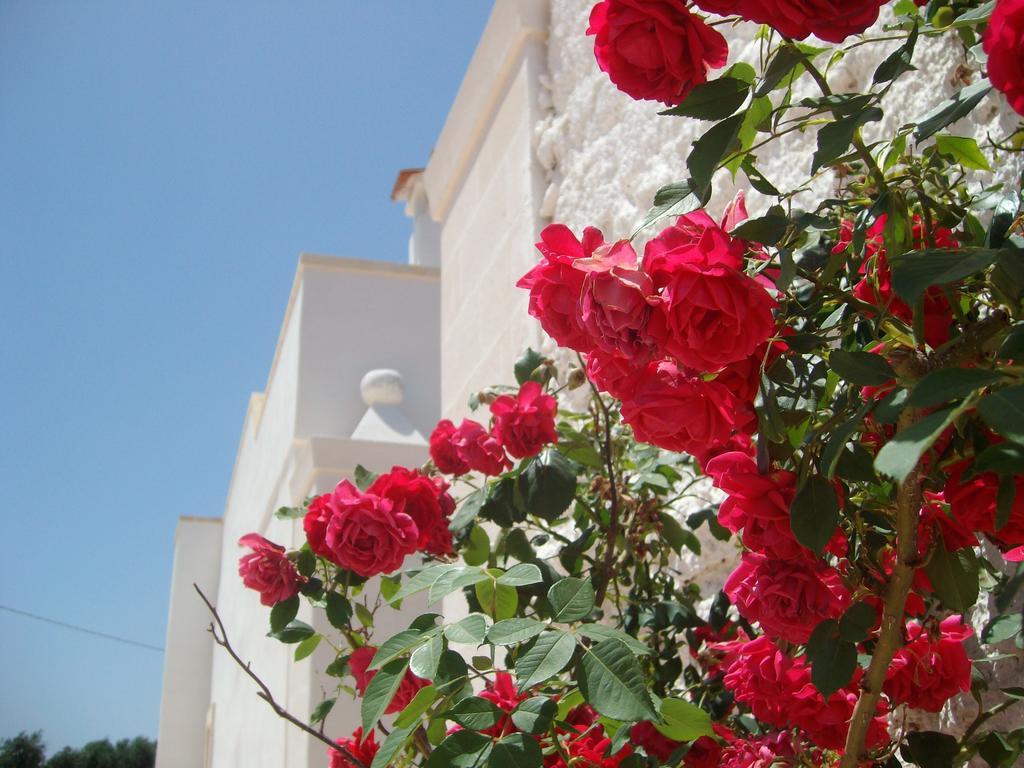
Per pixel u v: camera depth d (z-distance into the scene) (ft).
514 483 6.87
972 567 3.89
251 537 6.98
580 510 7.51
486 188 13.14
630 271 3.14
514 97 12.21
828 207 4.34
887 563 4.31
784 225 3.68
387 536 6.20
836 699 4.30
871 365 3.19
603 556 7.38
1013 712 4.89
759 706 4.52
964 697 5.21
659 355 3.24
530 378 7.28
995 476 3.35
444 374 14.60
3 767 62.90
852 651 3.61
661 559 7.47
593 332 3.22
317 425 20.63
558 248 3.48
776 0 3.05
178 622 40.14
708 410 3.45
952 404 3.23
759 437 3.63
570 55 11.00
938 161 4.97
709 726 3.90
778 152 7.48
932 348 3.59
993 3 3.53
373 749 6.63
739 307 3.04
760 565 3.81
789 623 3.68
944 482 3.58
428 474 7.79
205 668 39.73
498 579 4.23
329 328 21.44
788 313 4.05
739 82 3.55
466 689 4.28
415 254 31.01
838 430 3.19
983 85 3.77
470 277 13.57
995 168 5.34
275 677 18.33
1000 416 2.25
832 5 3.05
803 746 4.92
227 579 35.04
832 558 4.27
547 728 3.90
